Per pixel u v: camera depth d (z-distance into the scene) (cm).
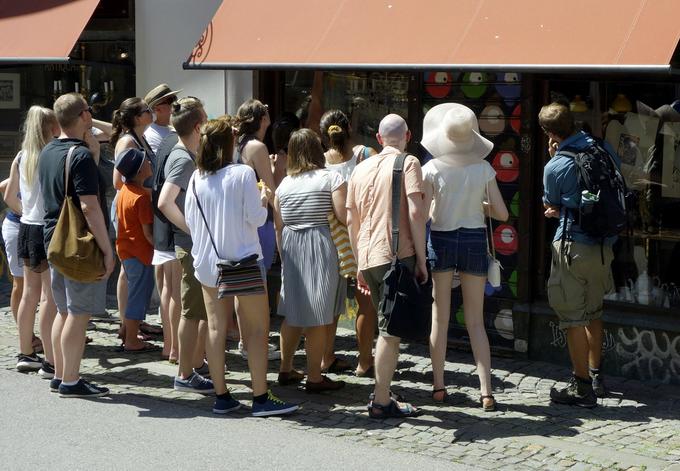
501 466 841
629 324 1105
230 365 1158
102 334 1304
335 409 998
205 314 1033
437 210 990
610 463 849
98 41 1473
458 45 1050
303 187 1023
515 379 1106
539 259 1177
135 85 1455
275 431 928
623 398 1040
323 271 1016
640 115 1108
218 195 941
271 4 1219
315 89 1323
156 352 1216
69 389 1028
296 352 1221
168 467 834
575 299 997
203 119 1032
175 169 1015
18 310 1142
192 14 1368
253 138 1102
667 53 933
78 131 1013
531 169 1159
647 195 1115
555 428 943
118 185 1195
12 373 1123
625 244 1132
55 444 888
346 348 1238
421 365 1159
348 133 1105
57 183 994
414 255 945
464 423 955
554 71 982
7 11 1443
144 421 955
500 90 1172
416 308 926
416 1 1119
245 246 945
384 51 1093
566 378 1109
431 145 989
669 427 949
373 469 832
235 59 1191
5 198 1142
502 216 999
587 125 1138
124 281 1230
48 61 1343
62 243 978
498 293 1195
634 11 977
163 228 1119
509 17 1042
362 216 961
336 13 1163
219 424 948
